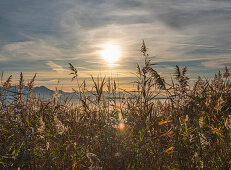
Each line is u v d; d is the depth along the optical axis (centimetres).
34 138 144
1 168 128
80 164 131
